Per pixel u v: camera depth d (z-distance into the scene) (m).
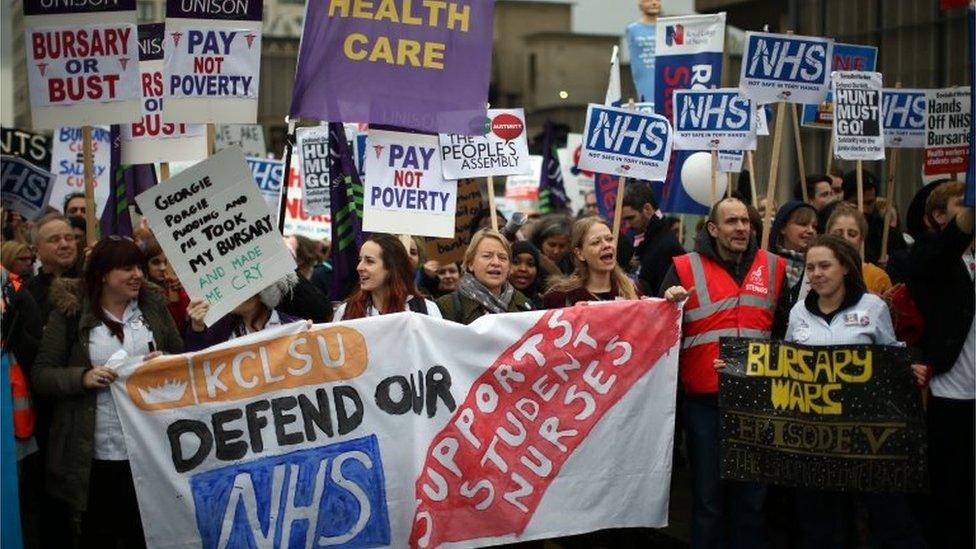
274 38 35.97
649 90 14.45
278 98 35.91
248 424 7.11
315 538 7.21
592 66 46.62
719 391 7.54
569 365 7.63
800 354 7.46
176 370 7.01
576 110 45.72
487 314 7.58
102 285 7.07
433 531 7.40
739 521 7.75
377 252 7.62
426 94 8.57
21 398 7.11
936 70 19.64
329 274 11.28
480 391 7.50
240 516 7.10
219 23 8.52
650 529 9.42
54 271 8.53
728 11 25.56
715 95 10.62
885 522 7.58
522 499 7.55
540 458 7.58
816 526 7.68
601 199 13.34
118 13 8.27
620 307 7.70
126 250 7.05
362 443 7.28
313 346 7.22
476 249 8.08
